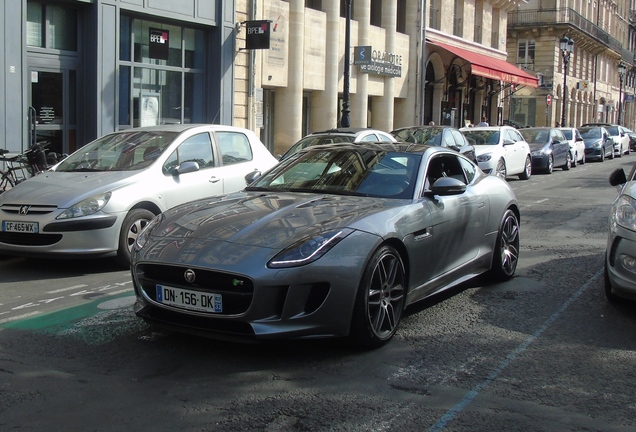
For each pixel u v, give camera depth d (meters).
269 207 5.53
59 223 7.54
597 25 63.53
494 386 4.56
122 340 5.41
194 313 4.82
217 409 4.15
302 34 22.53
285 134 22.56
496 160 19.64
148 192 8.20
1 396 4.34
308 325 4.76
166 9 17.09
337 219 5.18
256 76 20.61
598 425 4.00
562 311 6.39
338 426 3.94
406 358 5.06
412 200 5.82
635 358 5.15
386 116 28.67
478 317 6.16
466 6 35.84
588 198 16.27
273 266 4.67
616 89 72.94
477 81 37.50
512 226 7.63
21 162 12.55
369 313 5.10
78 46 15.29
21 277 7.72
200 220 5.39
